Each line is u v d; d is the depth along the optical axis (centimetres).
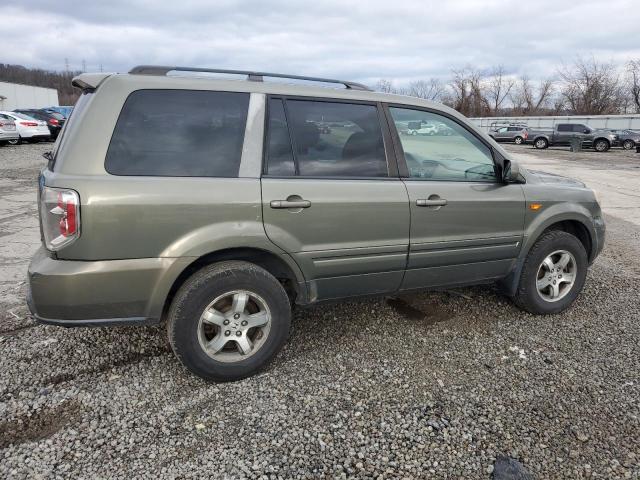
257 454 232
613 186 1292
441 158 345
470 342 349
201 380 293
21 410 261
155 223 255
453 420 260
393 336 356
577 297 435
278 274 310
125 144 257
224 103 280
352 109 315
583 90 5609
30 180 1123
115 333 350
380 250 315
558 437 248
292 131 294
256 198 275
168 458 228
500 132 3656
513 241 367
